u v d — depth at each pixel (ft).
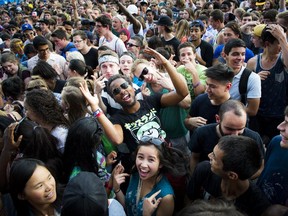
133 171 8.25
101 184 5.61
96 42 25.68
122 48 19.47
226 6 29.96
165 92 11.31
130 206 8.08
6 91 12.53
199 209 4.53
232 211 4.49
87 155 7.73
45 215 6.80
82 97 9.59
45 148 7.97
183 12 30.32
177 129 10.83
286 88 11.72
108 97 11.62
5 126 9.25
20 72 16.39
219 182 7.19
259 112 12.03
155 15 33.71
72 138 7.79
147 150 7.64
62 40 19.83
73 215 5.21
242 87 10.83
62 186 7.46
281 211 6.58
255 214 6.89
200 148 8.80
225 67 9.46
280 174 7.34
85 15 38.37
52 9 46.50
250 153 6.47
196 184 7.56
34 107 9.02
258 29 14.47
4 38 27.30
